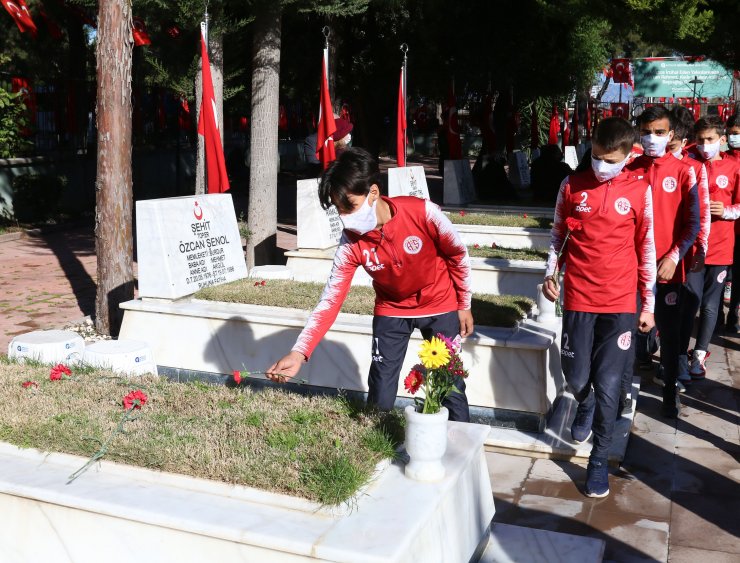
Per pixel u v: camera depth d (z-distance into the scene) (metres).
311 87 19.98
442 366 3.21
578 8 12.59
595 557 3.81
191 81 10.06
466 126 39.56
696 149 6.66
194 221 7.18
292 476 3.02
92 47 22.58
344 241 3.89
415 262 3.96
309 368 6.07
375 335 4.28
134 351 5.51
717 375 7.02
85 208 19.39
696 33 11.48
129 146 8.10
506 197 16.19
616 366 4.54
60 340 5.75
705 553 4.02
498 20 16.66
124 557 2.97
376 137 19.94
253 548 2.74
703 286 6.75
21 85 16.95
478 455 3.59
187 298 6.93
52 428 3.47
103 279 8.17
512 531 4.07
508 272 8.41
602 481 4.65
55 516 3.05
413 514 2.88
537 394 5.42
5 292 10.48
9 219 16.56
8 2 14.48
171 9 9.22
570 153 22.88
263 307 6.56
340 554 2.62
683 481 4.88
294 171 30.70
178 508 2.91
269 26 10.44
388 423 3.56
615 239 4.42
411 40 17.69
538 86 18.19
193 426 3.52
